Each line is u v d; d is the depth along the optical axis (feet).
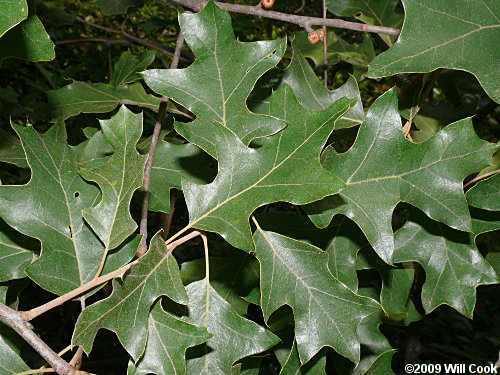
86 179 0.91
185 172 1.26
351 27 1.13
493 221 1.08
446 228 1.09
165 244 0.85
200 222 0.88
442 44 0.99
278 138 0.90
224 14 0.98
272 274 0.93
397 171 0.96
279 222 1.16
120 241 0.89
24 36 0.89
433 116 1.46
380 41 1.80
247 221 0.88
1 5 0.68
